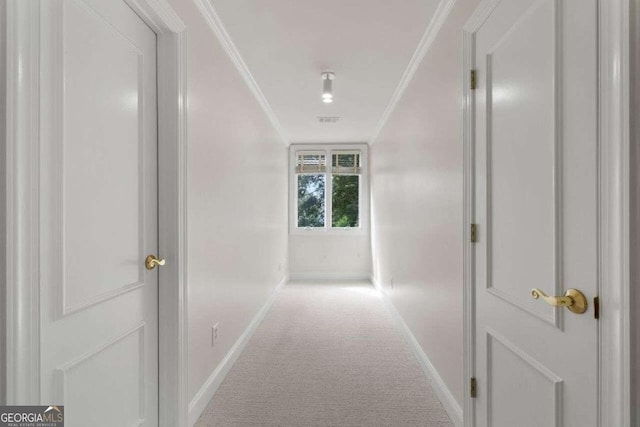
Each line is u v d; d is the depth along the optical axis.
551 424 0.94
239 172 2.56
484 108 1.35
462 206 1.56
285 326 3.20
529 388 1.06
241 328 2.61
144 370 1.38
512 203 1.15
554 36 0.91
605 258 0.75
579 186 0.83
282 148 5.03
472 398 1.47
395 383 2.10
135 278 1.32
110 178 1.15
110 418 1.17
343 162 5.71
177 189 1.49
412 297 2.64
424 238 2.29
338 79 2.90
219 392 1.98
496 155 1.27
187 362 1.56
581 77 0.82
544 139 0.97
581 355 0.83
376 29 2.12
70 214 0.96
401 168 3.08
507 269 1.19
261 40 2.26
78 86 1.00
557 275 0.91
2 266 0.77
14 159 0.78
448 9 1.79
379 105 3.60
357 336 2.93
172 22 1.44
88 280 1.04
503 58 1.21
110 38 1.16
